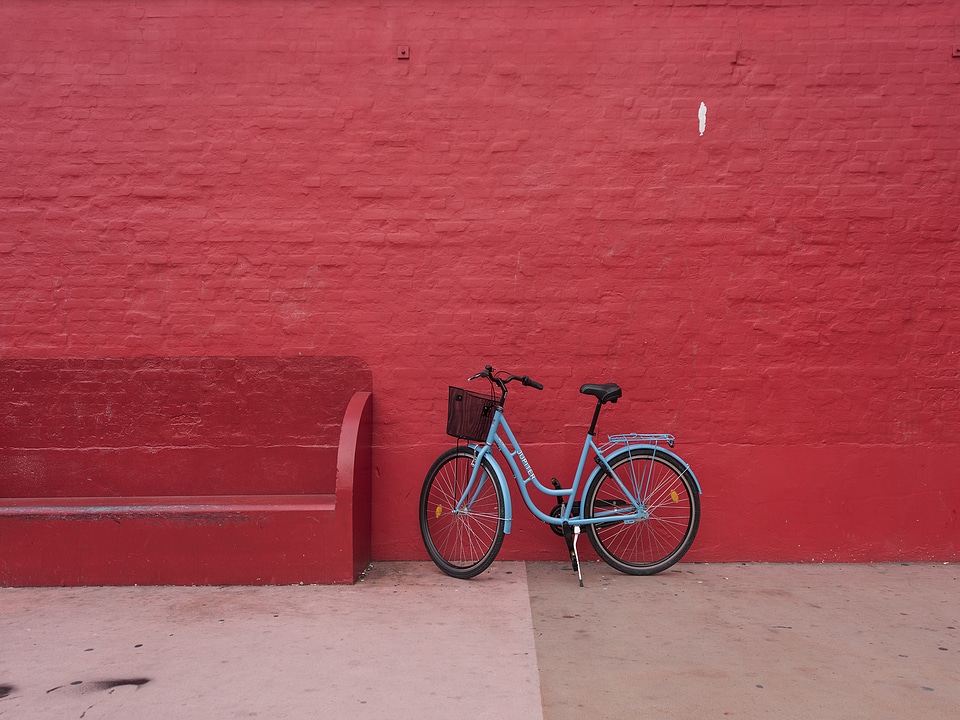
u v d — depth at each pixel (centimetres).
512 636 389
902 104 524
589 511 491
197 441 532
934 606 437
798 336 525
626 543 518
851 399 524
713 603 441
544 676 342
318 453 534
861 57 525
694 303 525
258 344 528
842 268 524
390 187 526
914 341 523
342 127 526
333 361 529
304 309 528
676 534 516
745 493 524
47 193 525
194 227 526
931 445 522
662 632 396
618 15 527
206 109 525
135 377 529
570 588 468
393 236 526
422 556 525
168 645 377
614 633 394
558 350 526
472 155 526
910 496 521
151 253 527
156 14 526
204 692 327
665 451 496
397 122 526
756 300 525
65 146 525
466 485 512
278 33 526
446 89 525
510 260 525
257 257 527
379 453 525
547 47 526
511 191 525
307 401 531
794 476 523
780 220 525
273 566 469
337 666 352
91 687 332
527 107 525
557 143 526
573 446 525
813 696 324
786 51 525
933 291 523
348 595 452
